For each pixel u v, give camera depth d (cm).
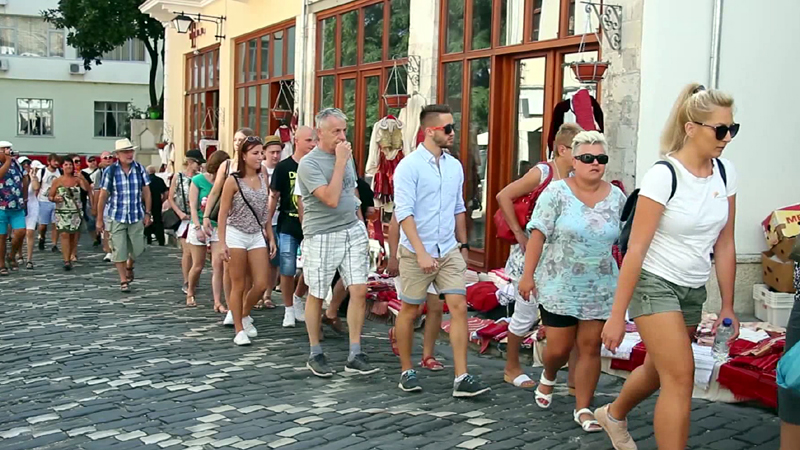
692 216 465
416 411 645
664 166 468
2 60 4403
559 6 1043
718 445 562
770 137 895
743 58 878
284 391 718
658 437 472
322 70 1680
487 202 1176
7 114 4478
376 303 1055
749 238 895
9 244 1984
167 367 808
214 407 674
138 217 1308
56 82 4534
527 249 602
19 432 627
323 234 754
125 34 3212
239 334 907
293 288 1001
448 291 679
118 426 633
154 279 1473
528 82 1116
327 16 1650
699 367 661
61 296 1274
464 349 675
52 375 791
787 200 906
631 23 898
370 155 1351
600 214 581
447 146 687
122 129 4669
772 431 588
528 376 734
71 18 3344
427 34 1292
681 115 470
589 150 574
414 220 676
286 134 1625
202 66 2392
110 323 1045
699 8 870
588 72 911
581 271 582
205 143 2203
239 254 899
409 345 706
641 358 708
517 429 595
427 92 1293
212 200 1003
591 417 594
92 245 2111
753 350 656
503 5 1151
